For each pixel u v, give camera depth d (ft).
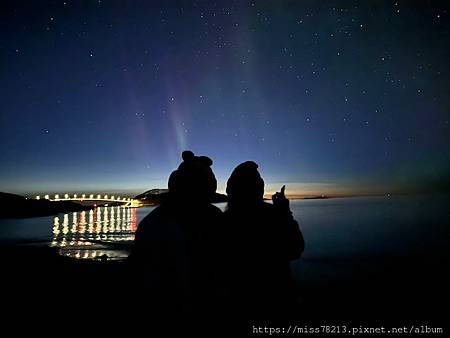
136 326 5.54
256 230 8.12
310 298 29.37
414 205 455.63
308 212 355.56
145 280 5.54
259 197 8.65
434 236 101.71
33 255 60.44
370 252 68.90
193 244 5.85
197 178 6.28
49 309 22.43
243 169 8.75
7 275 38.14
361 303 27.78
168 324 5.38
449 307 26.32
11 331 17.88
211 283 5.98
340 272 46.19
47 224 220.23
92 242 101.30
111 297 25.31
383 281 39.34
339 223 186.29
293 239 8.05
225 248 8.02
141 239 5.77
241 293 7.73
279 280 7.96
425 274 44.19
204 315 5.67
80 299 25.27
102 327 17.47
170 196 6.27
